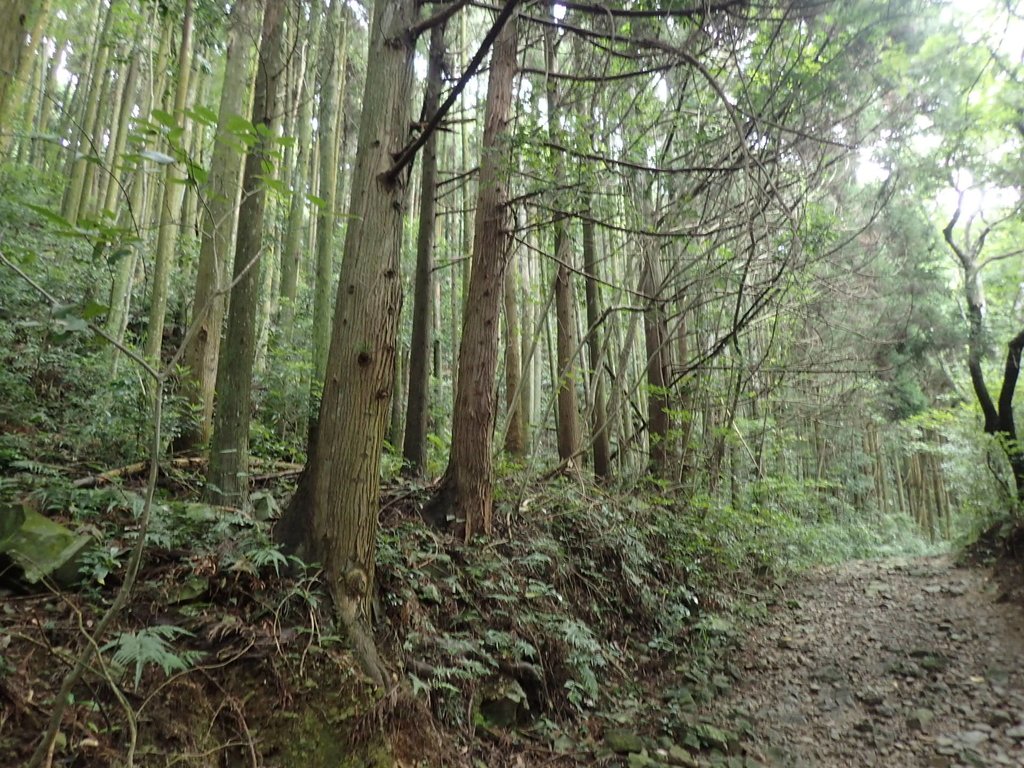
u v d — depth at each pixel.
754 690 5.44
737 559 8.19
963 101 6.19
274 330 10.14
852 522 14.94
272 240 5.64
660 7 5.16
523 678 4.46
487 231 6.15
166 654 2.69
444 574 4.87
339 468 3.75
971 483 8.70
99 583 3.29
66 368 5.83
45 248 6.54
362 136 3.98
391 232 3.93
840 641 6.37
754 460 11.66
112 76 11.55
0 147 4.84
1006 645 5.70
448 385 14.77
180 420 5.71
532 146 5.72
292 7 8.47
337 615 3.56
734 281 7.93
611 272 11.20
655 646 5.83
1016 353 8.14
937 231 10.23
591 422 9.55
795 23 5.67
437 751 3.48
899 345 9.92
